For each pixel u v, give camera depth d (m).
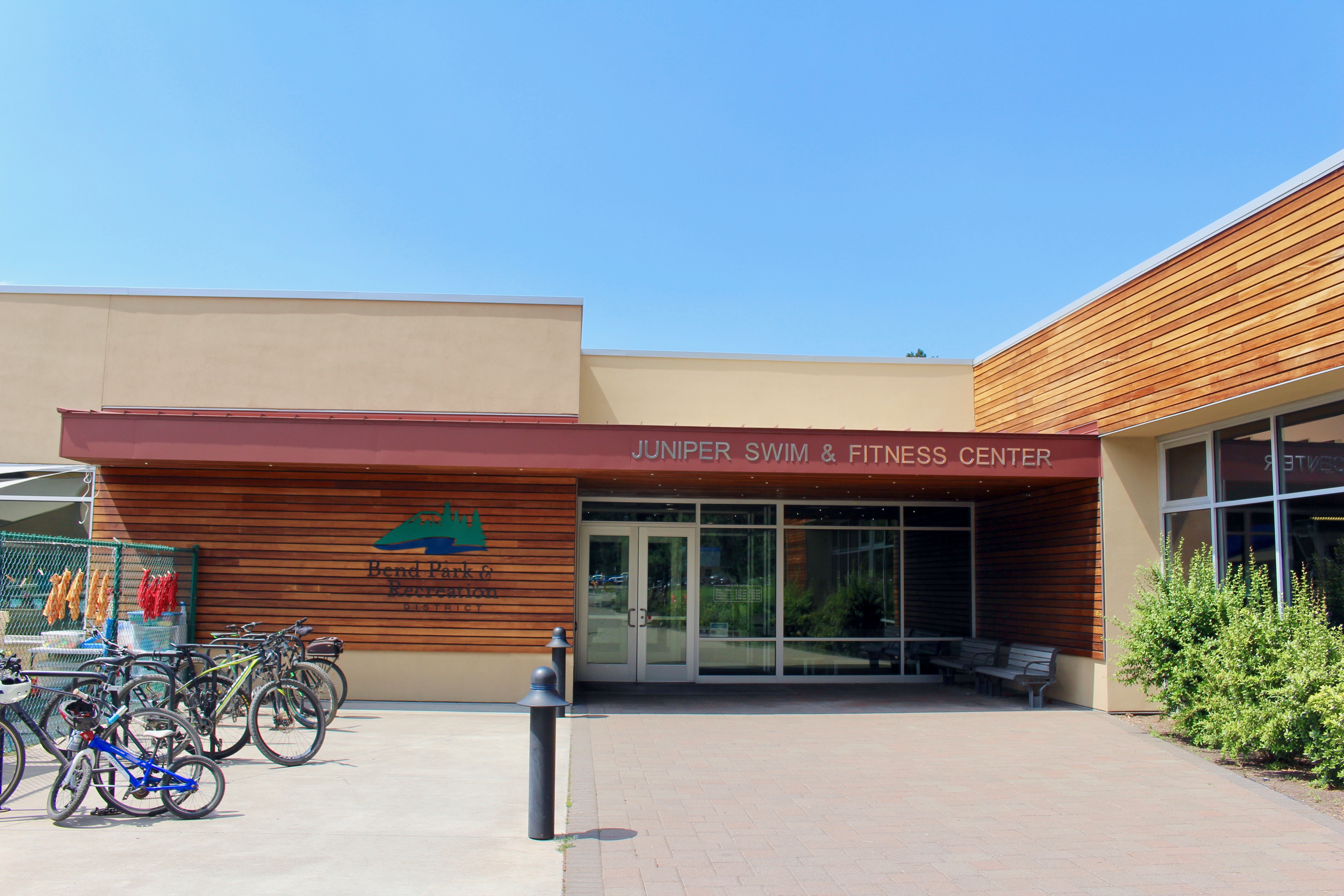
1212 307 9.74
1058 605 12.41
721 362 15.07
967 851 5.91
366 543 11.69
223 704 8.16
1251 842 6.21
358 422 10.70
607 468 10.91
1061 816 6.78
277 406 12.48
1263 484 9.94
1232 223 9.48
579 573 14.48
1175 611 9.53
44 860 5.35
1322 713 7.62
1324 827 6.58
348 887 4.99
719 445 11.00
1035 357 13.45
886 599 14.90
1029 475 11.38
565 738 9.55
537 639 11.65
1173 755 8.91
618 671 14.36
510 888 5.04
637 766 8.26
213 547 11.61
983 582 14.79
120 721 6.37
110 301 12.63
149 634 10.35
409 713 10.79
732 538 14.74
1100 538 11.45
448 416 12.58
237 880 5.05
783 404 15.06
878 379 15.27
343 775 7.63
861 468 11.12
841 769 8.24
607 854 5.69
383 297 12.71
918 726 10.46
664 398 14.94
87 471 12.36
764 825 6.41
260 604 11.56
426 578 11.68
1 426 12.42
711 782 7.67
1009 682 13.46
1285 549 9.62
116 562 10.52
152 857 5.42
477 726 9.99
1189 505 11.06
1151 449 11.64
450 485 11.80
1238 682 8.52
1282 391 9.01
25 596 10.51
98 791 6.23
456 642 11.61
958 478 11.62
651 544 14.62
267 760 8.16
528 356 12.75
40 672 6.95
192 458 10.55
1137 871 5.59
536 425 10.84
